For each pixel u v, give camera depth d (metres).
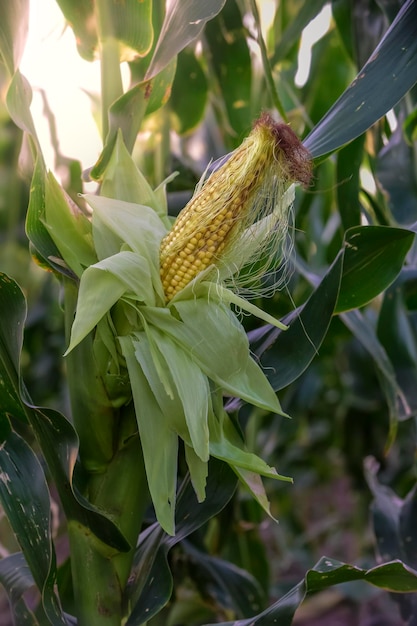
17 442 0.97
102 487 0.97
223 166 0.90
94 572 0.96
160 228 0.94
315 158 0.98
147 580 1.01
